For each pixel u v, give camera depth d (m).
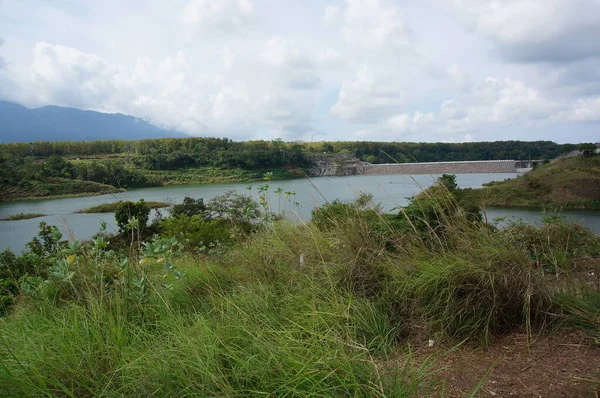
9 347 2.36
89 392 2.03
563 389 2.10
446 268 3.18
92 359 2.23
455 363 2.54
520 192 31.03
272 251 4.39
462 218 4.13
